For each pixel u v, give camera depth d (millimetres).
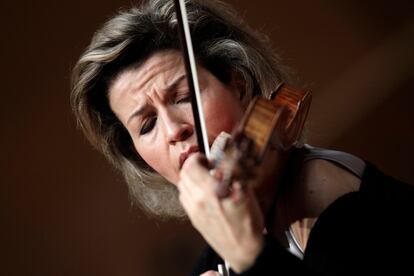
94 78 5148
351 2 14156
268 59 5297
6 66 12469
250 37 5289
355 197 3559
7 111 12578
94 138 5684
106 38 4949
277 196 3881
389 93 14156
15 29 12414
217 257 5336
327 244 3443
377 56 14203
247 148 3279
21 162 12656
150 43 4840
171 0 5016
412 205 3623
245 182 3262
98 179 12914
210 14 5117
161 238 12336
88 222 12742
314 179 3777
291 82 5492
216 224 3295
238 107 4719
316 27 14039
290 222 3779
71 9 12531
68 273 12602
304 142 5586
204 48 4883
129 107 4871
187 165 3438
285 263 3275
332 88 14062
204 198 3281
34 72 12594
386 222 3482
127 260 12523
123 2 12602
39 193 12695
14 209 12594
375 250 3412
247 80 4898
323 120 13945
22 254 12539
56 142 12789
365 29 14242
